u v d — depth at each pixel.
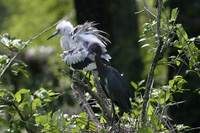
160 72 19.73
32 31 24.56
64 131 7.64
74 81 8.39
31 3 25.00
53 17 24.25
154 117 7.55
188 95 14.75
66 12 23.78
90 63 10.30
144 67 20.00
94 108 15.71
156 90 9.19
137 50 19.47
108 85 9.53
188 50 8.34
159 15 7.65
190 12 15.16
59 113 7.75
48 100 8.48
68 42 11.57
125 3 18.67
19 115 8.06
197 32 15.12
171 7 15.62
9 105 7.99
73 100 15.28
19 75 16.83
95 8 17.84
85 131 8.27
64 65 17.94
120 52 18.44
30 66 19.16
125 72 18.38
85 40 10.74
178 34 8.39
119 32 18.64
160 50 8.12
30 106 7.95
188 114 15.05
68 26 11.88
